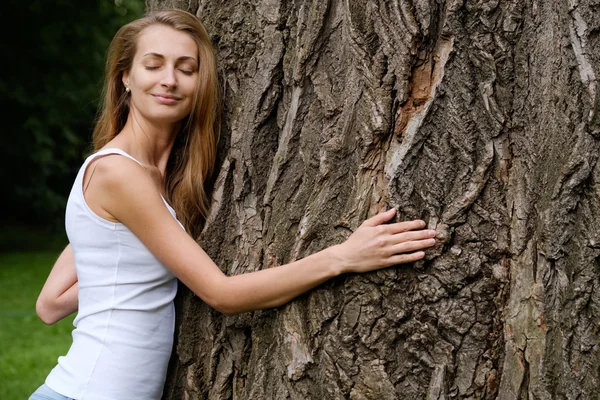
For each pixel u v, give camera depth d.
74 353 2.17
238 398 2.20
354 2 2.02
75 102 12.55
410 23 1.96
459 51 1.95
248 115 2.21
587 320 1.89
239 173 2.22
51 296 2.50
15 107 12.46
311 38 2.07
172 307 2.26
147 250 2.15
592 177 1.89
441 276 1.94
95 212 2.15
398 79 1.97
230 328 2.21
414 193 1.96
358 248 1.94
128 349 2.13
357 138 2.01
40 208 13.40
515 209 1.95
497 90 1.96
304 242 2.07
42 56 12.37
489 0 1.95
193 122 2.29
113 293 2.15
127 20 13.78
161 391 2.25
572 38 1.91
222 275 2.05
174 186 2.35
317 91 2.08
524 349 1.92
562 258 1.90
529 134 1.95
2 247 12.24
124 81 2.34
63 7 12.33
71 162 14.68
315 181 2.08
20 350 5.84
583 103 1.90
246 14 2.24
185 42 2.21
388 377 1.95
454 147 1.95
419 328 1.95
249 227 2.20
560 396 1.89
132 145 2.28
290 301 2.07
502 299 1.95
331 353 2.00
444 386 1.92
